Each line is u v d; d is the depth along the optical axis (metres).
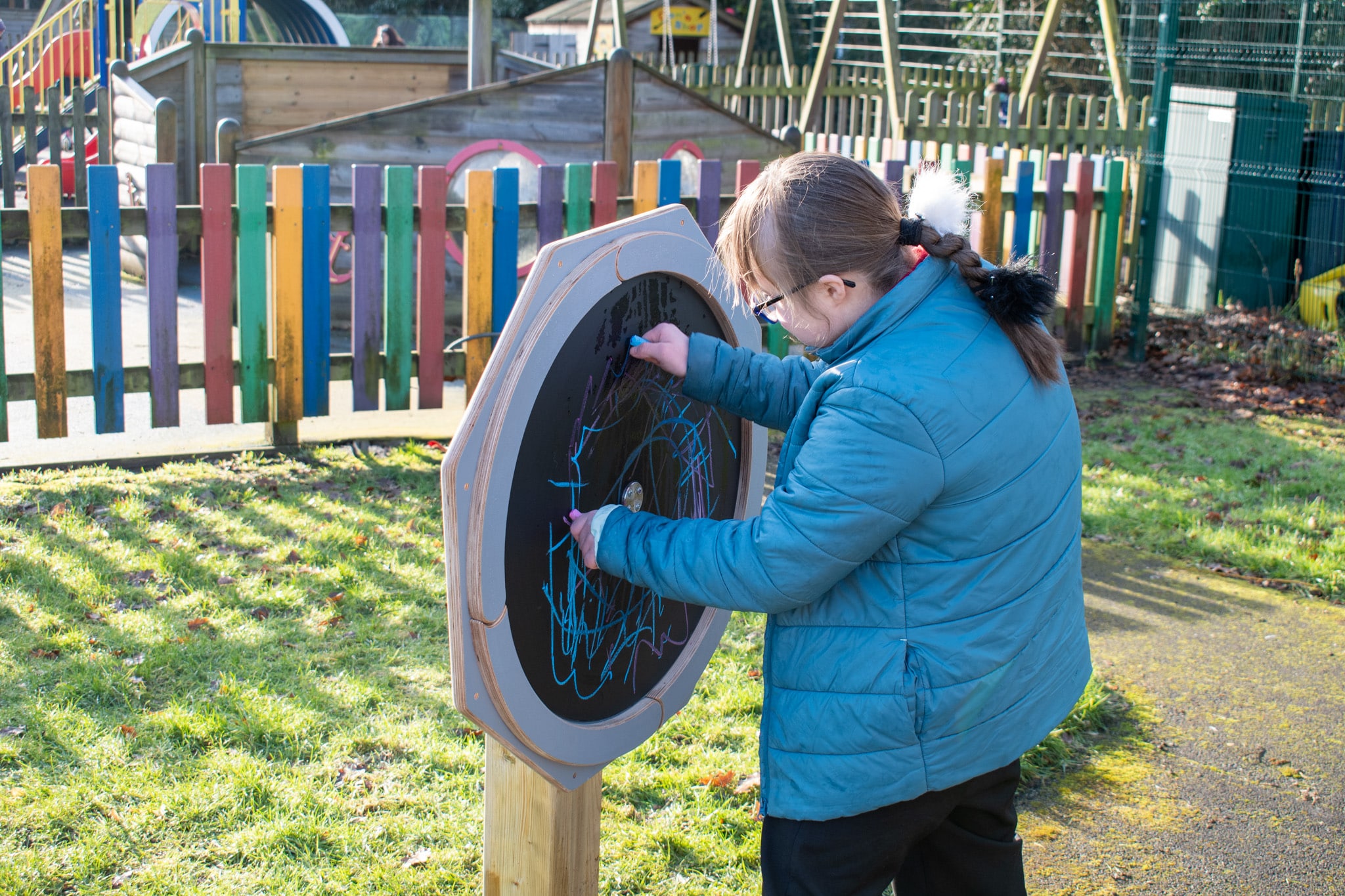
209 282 5.41
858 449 1.65
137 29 17.72
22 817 2.80
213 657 3.60
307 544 4.48
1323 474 5.88
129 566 4.19
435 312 5.84
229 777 3.00
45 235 5.04
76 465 5.24
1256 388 7.59
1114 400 7.24
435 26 38.59
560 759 1.89
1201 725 3.62
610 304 1.87
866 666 1.75
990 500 1.71
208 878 2.65
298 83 11.69
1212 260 9.80
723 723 3.42
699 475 2.23
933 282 1.76
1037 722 1.85
